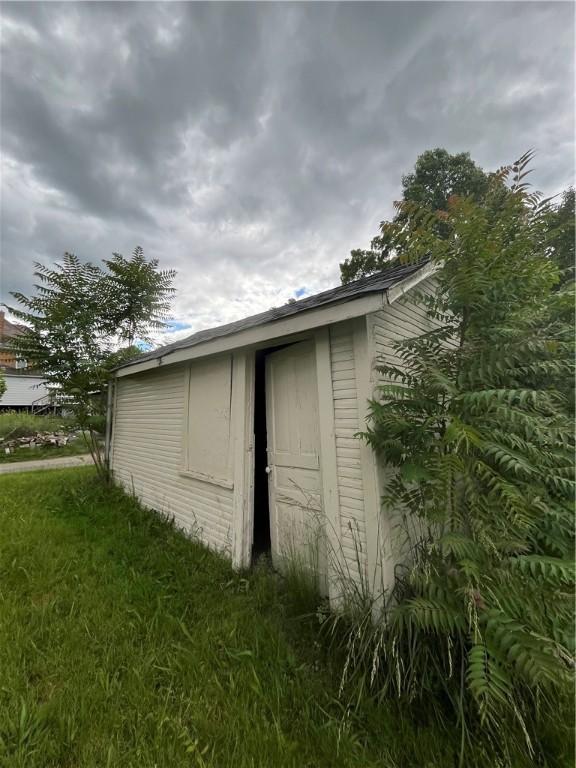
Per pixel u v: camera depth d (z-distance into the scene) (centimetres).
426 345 213
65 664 181
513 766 125
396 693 155
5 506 463
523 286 193
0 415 1264
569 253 272
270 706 156
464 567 145
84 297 607
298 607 231
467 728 139
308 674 176
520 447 169
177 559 314
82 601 239
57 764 130
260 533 391
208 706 157
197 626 215
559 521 174
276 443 307
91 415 623
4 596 243
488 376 183
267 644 196
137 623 216
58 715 147
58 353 549
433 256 208
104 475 600
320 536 256
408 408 198
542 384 213
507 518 160
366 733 144
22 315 534
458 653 155
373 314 234
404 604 176
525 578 148
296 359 289
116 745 136
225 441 336
